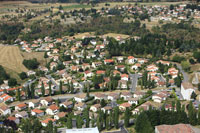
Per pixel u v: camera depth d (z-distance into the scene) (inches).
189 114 7672.2
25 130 7475.4
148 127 6963.6
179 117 7460.6
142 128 7170.3
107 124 7578.7
